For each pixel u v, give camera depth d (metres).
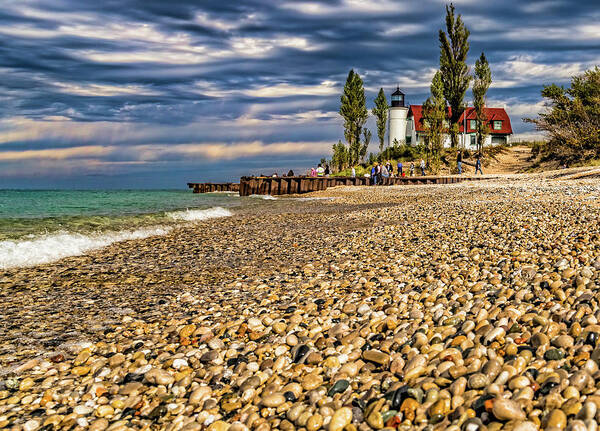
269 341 4.58
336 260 8.85
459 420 2.63
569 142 38.28
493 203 15.48
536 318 3.96
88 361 4.39
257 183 42.00
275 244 11.42
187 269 8.69
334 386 3.36
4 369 4.23
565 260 6.17
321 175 51.25
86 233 13.45
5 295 6.82
